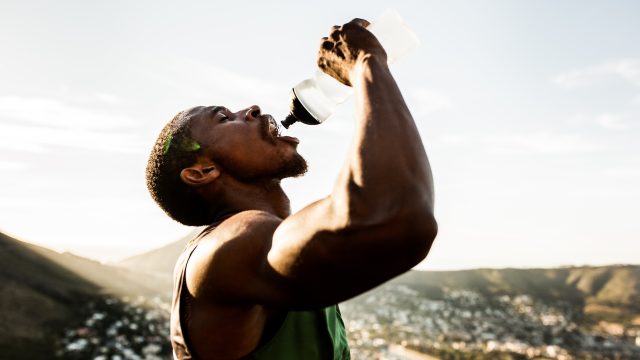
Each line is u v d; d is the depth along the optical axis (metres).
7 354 52.56
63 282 79.56
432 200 1.26
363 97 1.39
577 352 105.94
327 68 1.65
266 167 2.03
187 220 2.12
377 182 1.23
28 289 71.75
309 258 1.29
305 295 1.36
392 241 1.21
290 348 1.70
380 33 2.38
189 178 2.00
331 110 2.46
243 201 1.99
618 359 101.25
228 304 1.55
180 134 2.04
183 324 1.68
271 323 1.69
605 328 128.62
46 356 54.62
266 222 1.55
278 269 1.38
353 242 1.23
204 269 1.57
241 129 2.04
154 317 77.19
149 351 63.28
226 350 1.61
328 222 1.26
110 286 86.69
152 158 2.13
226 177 2.01
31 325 62.44
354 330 113.69
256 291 1.46
